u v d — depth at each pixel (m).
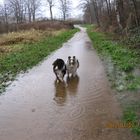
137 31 20.45
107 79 10.21
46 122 6.62
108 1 38.56
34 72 12.20
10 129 6.37
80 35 37.53
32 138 5.86
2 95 9.02
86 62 14.04
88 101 7.95
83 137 5.74
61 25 49.72
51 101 8.15
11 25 37.66
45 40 25.53
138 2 24.33
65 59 15.28
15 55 16.64
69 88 9.44
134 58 13.26
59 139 5.73
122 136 5.67
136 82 9.29
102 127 6.15
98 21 48.88
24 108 7.68
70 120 6.64
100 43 21.61
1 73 12.07
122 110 7.04
